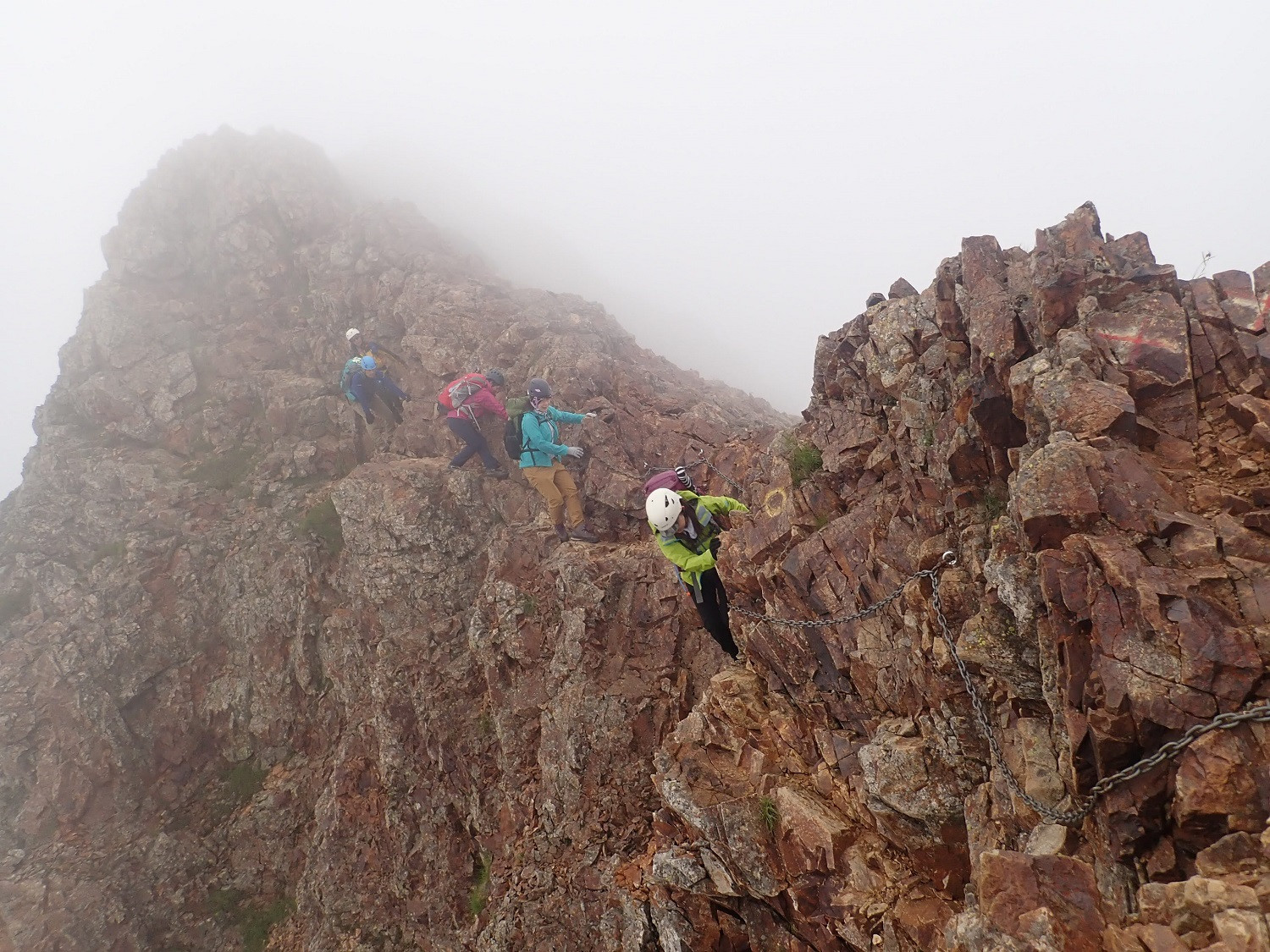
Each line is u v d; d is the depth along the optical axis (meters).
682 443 14.84
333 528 18.31
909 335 7.45
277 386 20.92
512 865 11.70
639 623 12.42
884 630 6.80
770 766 7.68
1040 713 5.19
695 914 7.64
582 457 14.95
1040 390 5.11
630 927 8.78
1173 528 4.20
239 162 25.86
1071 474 4.53
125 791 17.19
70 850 16.31
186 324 23.17
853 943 5.93
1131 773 3.87
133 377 21.94
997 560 5.12
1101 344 5.25
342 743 15.59
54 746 17.22
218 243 24.58
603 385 16.42
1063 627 4.34
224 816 17.00
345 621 16.58
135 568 18.91
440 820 13.62
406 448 18.23
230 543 19.02
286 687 17.52
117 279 24.16
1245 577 3.94
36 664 18.03
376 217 24.48
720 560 8.86
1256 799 3.48
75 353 23.23
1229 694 3.66
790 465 8.75
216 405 21.39
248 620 18.14
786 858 6.73
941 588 5.89
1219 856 3.45
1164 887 3.51
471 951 11.36
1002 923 3.71
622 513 14.33
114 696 17.66
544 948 10.03
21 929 15.13
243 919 15.70
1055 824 4.57
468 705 14.05
